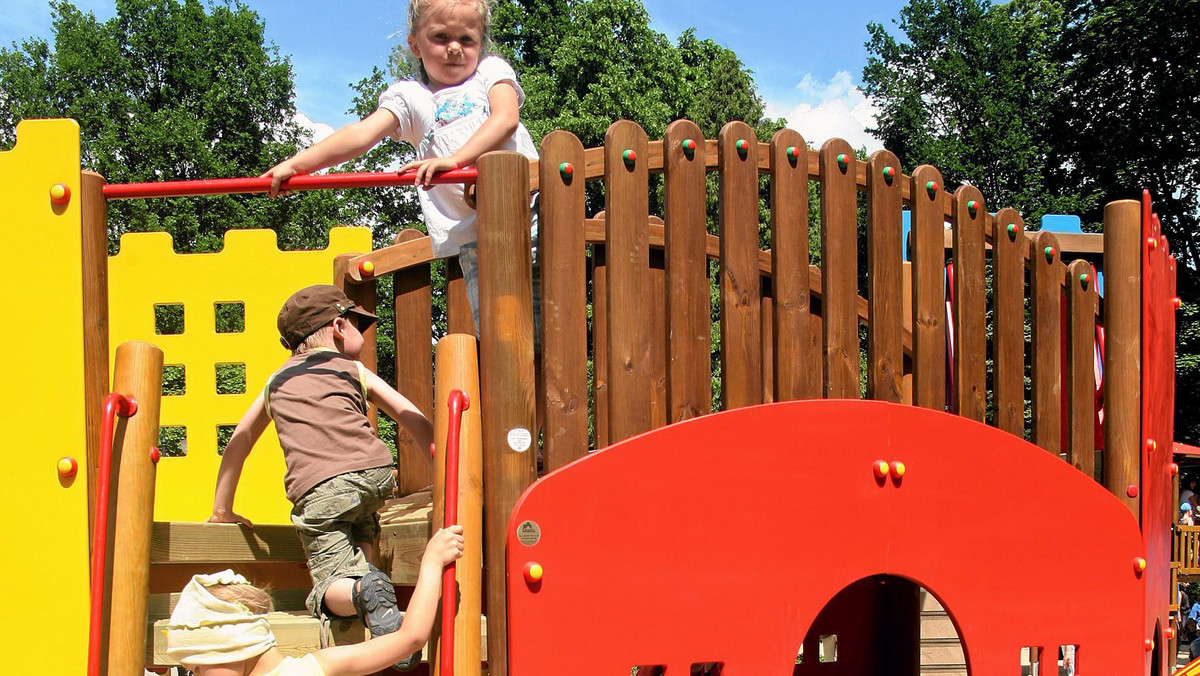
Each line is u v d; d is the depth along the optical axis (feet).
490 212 9.09
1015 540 10.29
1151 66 85.92
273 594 10.39
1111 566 10.63
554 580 8.87
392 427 69.82
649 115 82.69
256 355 18.42
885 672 14.84
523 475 9.04
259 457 17.92
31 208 8.61
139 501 8.39
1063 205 87.61
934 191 10.70
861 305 16.38
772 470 9.53
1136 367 11.63
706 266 9.77
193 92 95.50
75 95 92.48
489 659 8.91
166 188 9.14
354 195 90.22
